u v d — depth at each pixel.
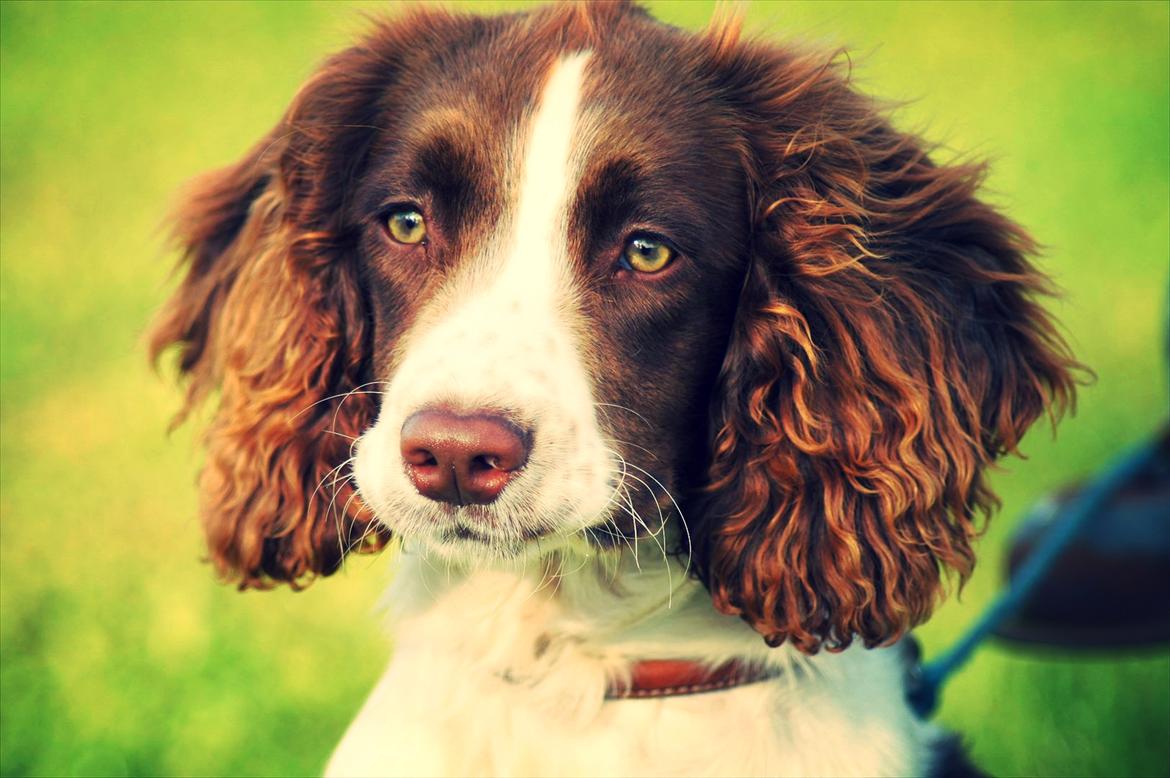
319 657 6.38
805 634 3.77
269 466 4.10
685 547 3.86
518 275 3.59
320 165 4.08
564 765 3.78
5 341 9.49
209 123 13.41
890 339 3.87
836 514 3.80
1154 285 10.62
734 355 3.81
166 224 4.79
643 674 3.82
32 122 13.30
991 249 4.14
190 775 5.64
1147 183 12.58
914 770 3.85
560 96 3.73
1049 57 15.84
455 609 3.92
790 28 4.25
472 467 3.32
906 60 15.70
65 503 7.71
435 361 3.43
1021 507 7.82
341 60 4.19
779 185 3.89
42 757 5.73
